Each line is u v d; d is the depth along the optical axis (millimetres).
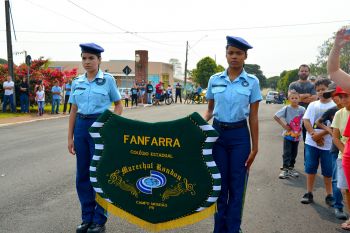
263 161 8203
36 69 21531
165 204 3590
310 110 5406
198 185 3482
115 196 3709
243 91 3752
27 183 6305
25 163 7801
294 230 4461
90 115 4164
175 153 3484
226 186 3873
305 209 5184
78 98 4207
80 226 4242
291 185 6359
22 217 4766
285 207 5254
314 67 57281
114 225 4559
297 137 6797
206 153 3432
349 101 4270
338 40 3041
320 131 5340
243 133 3807
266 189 6109
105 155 3686
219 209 3865
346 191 4398
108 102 4258
